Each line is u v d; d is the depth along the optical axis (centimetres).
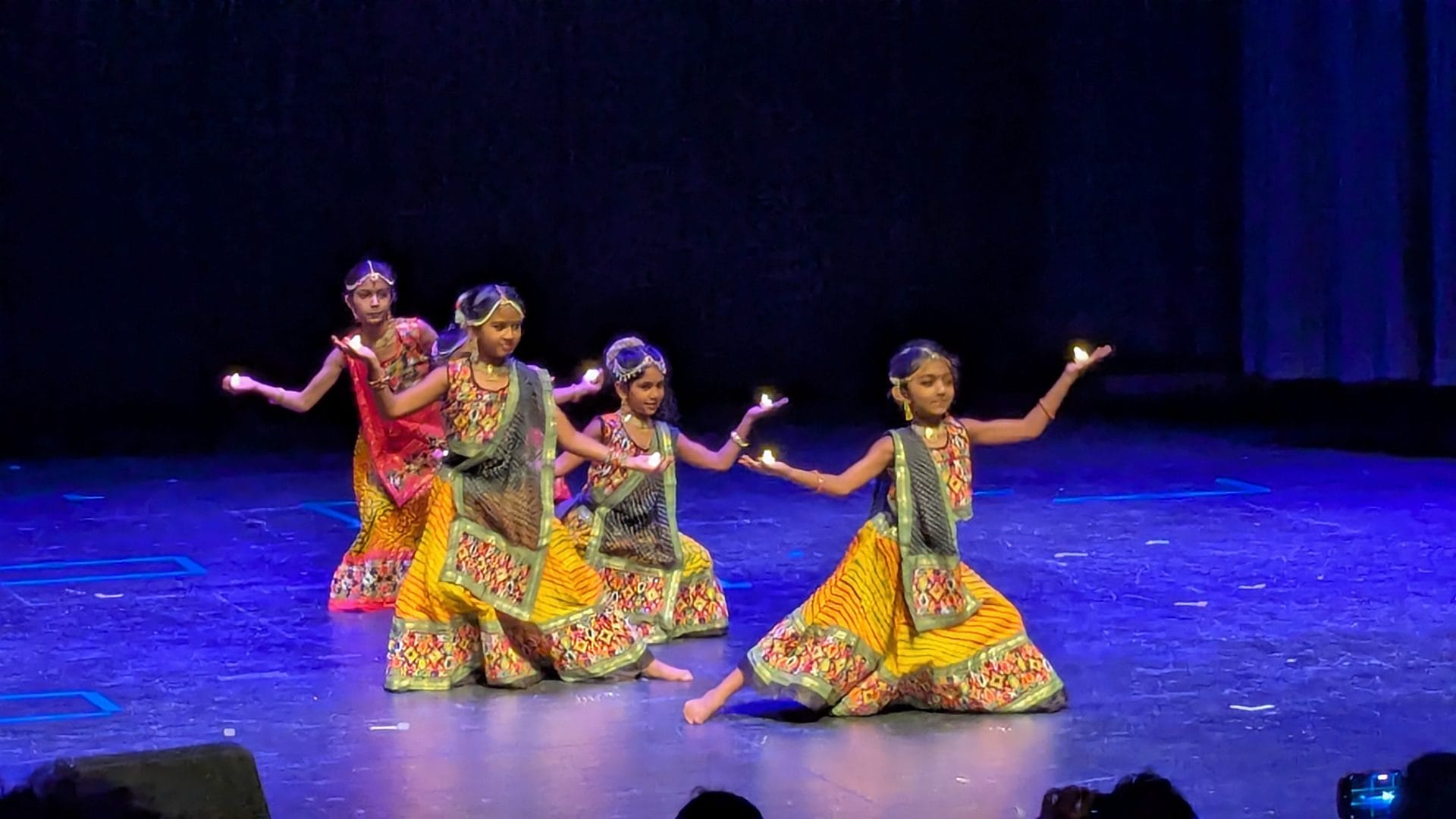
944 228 2277
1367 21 1875
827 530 1379
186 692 884
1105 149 2241
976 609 820
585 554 985
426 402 870
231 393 2048
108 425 2014
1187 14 2175
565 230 2139
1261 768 729
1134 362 2277
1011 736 780
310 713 840
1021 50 2256
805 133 2212
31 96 1936
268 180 2020
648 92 2142
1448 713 815
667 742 779
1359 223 1909
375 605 1095
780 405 994
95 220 1978
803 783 713
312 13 2003
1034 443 1903
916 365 802
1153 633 992
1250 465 1692
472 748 774
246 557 1273
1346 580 1134
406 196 2069
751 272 2227
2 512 1491
